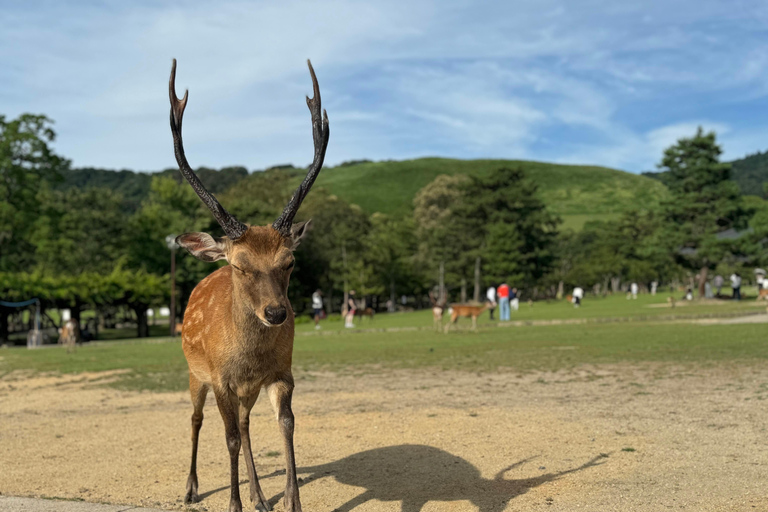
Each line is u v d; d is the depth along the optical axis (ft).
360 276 224.94
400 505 17.63
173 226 192.95
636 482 18.84
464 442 24.56
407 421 28.89
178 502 18.83
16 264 168.45
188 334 19.02
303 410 32.83
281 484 20.16
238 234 15.72
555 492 18.20
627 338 70.33
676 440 23.66
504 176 277.23
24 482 20.89
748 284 259.19
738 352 52.11
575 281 300.81
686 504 16.79
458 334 89.40
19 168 155.74
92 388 45.88
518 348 63.82
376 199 568.00
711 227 171.63
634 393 34.40
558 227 502.38
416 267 274.36
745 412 28.14
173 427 29.58
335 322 159.33
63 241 162.50
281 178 340.59
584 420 27.76
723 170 174.91
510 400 33.65
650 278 302.04
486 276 250.37
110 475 21.67
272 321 14.88
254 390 16.87
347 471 21.29
